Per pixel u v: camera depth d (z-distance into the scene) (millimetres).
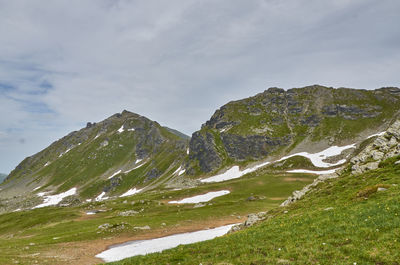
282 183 142125
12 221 139250
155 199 147000
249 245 23984
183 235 59344
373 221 22203
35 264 36531
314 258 18531
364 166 46625
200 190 148500
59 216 120562
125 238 58812
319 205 36469
